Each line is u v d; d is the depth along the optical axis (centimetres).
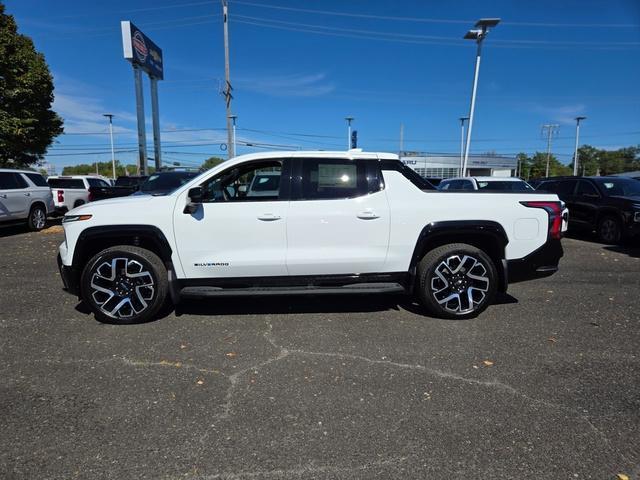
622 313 495
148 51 2777
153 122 3052
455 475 233
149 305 451
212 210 445
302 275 459
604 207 1030
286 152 464
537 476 232
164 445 258
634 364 364
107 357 375
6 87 1873
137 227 441
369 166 464
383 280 468
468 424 279
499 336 424
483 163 7356
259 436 266
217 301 535
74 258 442
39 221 1277
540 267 470
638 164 9825
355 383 332
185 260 447
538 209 463
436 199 460
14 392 317
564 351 390
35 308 507
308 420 283
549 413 291
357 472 235
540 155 9688
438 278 462
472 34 2239
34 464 240
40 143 2125
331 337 421
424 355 381
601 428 274
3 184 1170
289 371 351
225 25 2494
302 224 448
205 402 305
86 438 264
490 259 464
